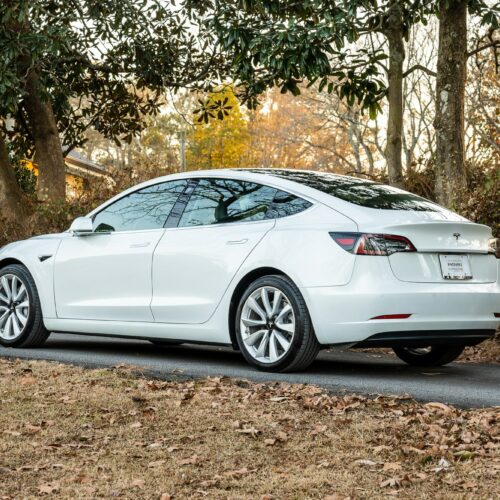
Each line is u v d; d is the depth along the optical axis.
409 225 6.56
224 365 7.57
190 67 19.22
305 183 7.23
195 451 4.48
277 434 4.76
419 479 3.98
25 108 18.91
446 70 11.71
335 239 6.63
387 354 8.99
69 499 3.78
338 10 11.07
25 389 5.97
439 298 6.59
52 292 8.58
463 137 11.76
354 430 4.82
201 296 7.39
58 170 18.95
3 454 4.44
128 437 4.75
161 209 7.97
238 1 12.12
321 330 6.63
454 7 11.64
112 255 8.09
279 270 6.90
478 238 7.00
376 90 12.60
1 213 15.98
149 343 9.76
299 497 3.77
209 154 61.06
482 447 4.45
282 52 11.17
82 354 8.35
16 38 15.39
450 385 6.54
